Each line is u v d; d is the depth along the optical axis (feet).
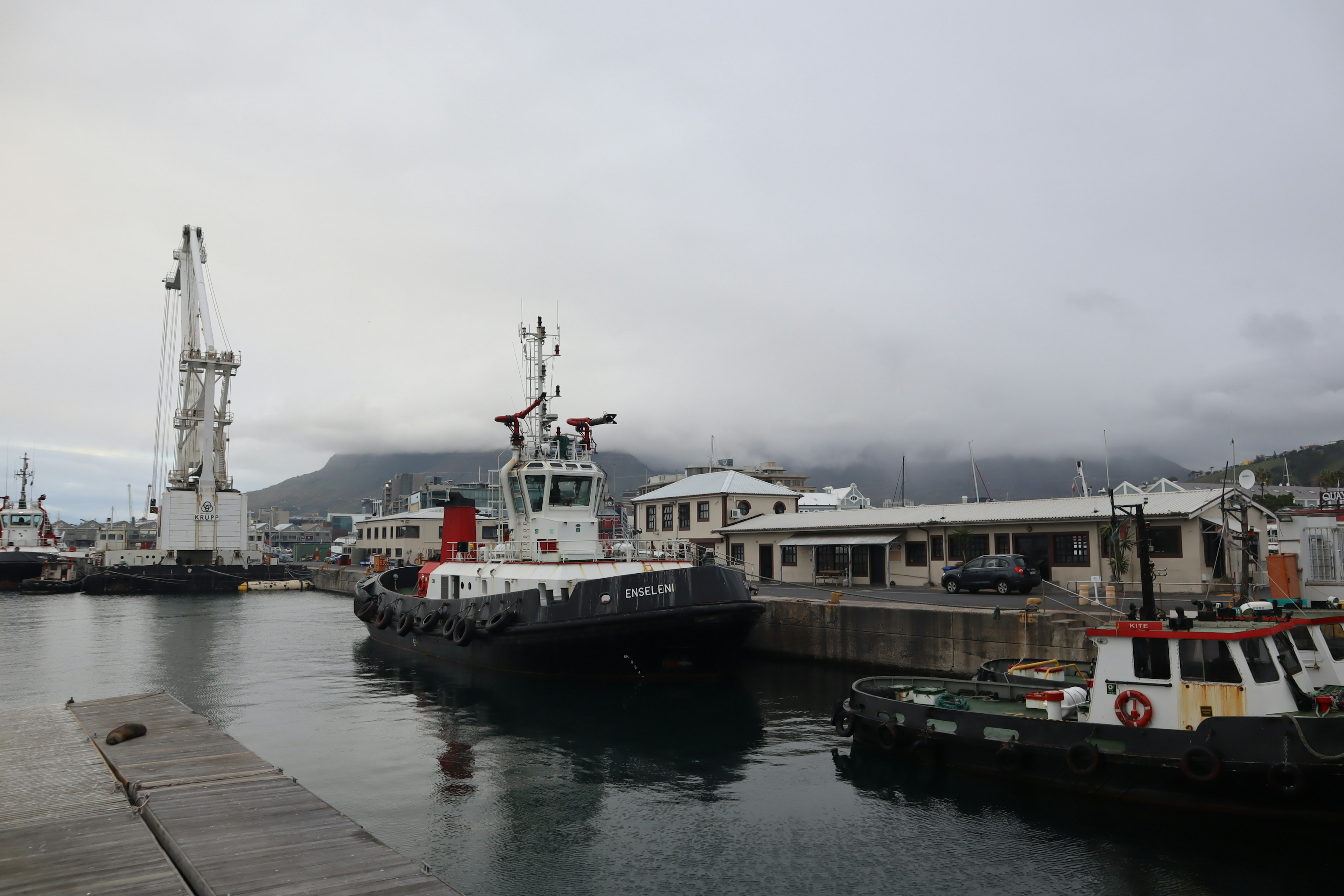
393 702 74.18
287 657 104.37
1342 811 38.19
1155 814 42.63
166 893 25.63
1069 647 69.00
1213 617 45.34
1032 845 40.24
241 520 237.25
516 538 92.73
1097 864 38.11
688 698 73.31
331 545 433.48
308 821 32.50
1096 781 44.73
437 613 93.97
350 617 159.33
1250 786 40.06
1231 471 277.64
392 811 45.78
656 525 182.29
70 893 25.58
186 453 236.63
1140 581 94.43
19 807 34.06
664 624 73.77
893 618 82.28
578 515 90.79
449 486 285.43
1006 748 47.73
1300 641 46.93
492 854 40.01
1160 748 42.52
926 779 49.60
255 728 64.75
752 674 84.99
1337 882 36.11
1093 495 119.34
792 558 135.54
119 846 29.68
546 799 47.50
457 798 47.83
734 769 52.60
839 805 46.03
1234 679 41.88
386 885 26.81
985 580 99.91
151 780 37.60
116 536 365.40
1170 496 99.50
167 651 110.63
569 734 61.67
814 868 38.29
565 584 78.02
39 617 157.99
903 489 229.86
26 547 281.74
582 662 77.66
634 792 48.65
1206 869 37.50
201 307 233.76
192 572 222.89
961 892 35.96
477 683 81.71
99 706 53.98
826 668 87.61
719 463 267.80
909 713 53.06
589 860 39.34
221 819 32.76
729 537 147.54
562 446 96.12
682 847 40.78
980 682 59.11
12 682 87.20
